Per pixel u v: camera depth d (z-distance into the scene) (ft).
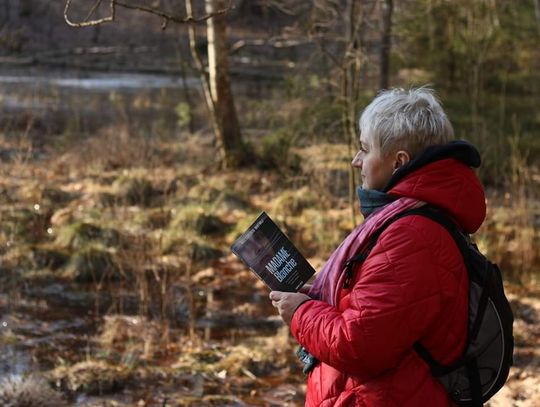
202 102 57.67
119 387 16.89
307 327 7.55
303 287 8.21
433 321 7.27
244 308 22.30
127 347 19.04
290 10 31.96
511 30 53.01
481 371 7.52
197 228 28.43
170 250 26.50
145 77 81.61
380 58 37.86
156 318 21.29
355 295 7.32
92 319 21.34
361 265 7.54
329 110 36.06
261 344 19.47
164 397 16.46
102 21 11.53
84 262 24.48
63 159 39.06
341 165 34.71
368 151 7.88
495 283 7.54
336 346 7.27
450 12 48.85
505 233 29.07
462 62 53.93
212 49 37.99
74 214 29.78
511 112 51.03
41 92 66.59
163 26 11.89
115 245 26.48
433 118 7.70
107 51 62.90
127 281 23.94
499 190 35.40
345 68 26.50
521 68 58.44
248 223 28.81
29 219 28.89
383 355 7.20
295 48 58.85
